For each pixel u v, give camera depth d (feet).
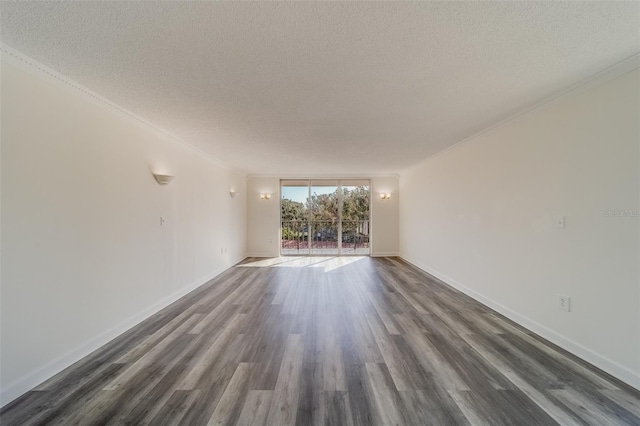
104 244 7.89
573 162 7.23
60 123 6.56
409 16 4.52
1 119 5.37
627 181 6.01
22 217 5.72
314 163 18.10
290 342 8.00
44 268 6.15
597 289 6.62
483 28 4.82
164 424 4.87
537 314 8.43
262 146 13.24
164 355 7.23
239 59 5.80
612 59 5.80
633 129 5.89
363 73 6.39
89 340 7.31
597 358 6.59
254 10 4.39
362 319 9.75
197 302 11.64
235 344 7.88
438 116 9.18
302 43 5.25
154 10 4.38
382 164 18.54
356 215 24.13
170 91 7.29
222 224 17.63
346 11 4.41
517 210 9.27
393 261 21.18
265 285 14.38
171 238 11.53
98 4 4.24
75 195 6.96
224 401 5.46
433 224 16.35
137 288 9.35
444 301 11.71
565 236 7.47
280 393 5.70
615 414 5.08
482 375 6.32
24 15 4.44
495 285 10.48
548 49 5.44
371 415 5.08
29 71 5.83
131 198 9.08
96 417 5.03
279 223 23.62
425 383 6.03
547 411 5.17
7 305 5.44
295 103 8.08
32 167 5.92
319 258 22.58
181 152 12.37
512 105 8.24
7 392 5.39
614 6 4.31
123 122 8.71
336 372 6.46
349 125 10.12
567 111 7.39
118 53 5.58
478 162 11.55
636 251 5.85
